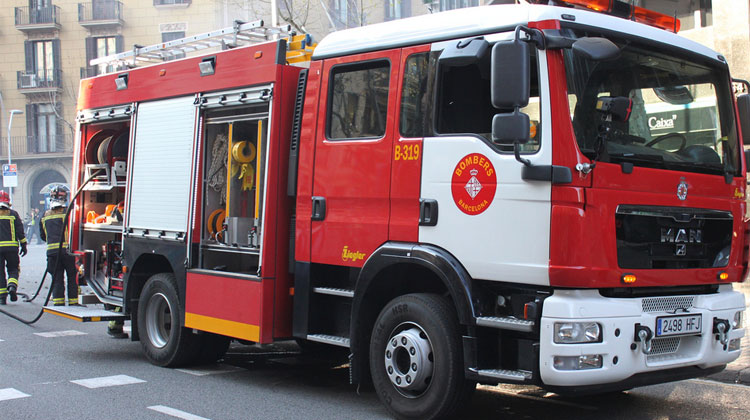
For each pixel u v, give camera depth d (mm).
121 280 8859
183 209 7629
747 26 11734
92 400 6371
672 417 5844
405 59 5758
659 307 5234
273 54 6730
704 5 12992
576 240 4777
